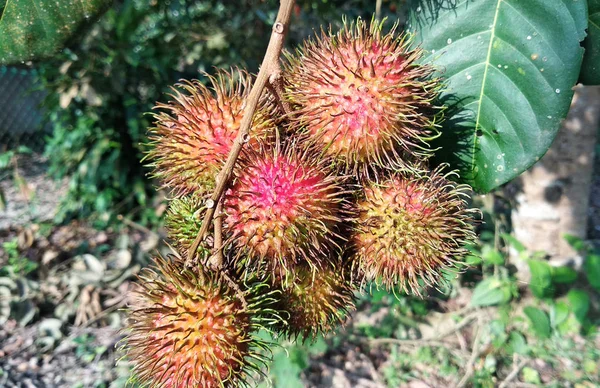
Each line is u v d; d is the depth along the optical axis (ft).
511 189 1.68
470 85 0.55
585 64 0.55
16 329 1.79
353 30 0.56
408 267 0.59
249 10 2.08
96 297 1.85
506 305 1.60
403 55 0.54
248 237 0.55
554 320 1.55
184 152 0.60
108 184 2.39
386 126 0.53
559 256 1.63
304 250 0.56
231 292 0.56
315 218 0.55
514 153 0.54
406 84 0.53
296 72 0.57
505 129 0.54
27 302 1.83
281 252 0.55
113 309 1.85
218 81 0.63
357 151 0.54
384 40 0.54
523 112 0.53
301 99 0.55
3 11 0.57
